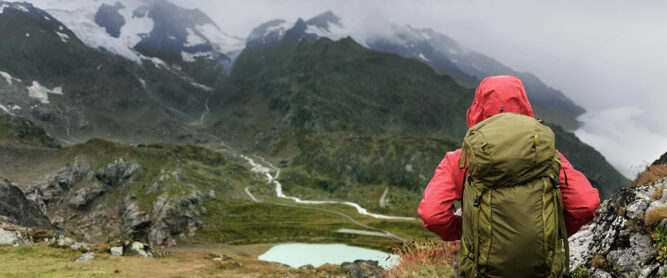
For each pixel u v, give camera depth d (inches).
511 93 112.4
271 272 1610.5
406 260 282.2
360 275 1123.3
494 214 99.4
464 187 113.7
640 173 259.0
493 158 97.7
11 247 1507.1
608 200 232.4
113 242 1820.9
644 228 162.1
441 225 116.0
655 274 147.6
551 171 99.1
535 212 95.6
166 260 1804.9
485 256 100.0
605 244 177.8
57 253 1473.9
